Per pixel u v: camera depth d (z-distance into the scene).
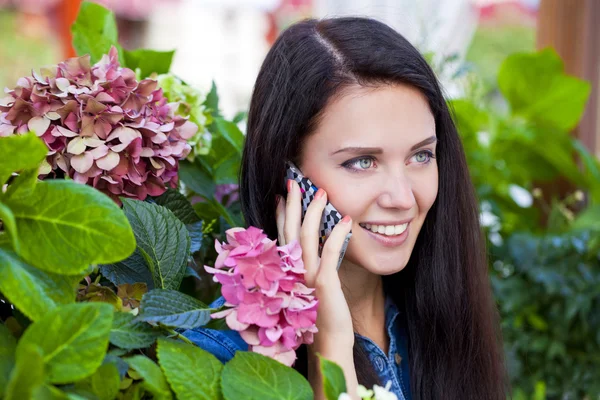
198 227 1.09
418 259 1.24
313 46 1.07
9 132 0.94
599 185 2.25
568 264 1.98
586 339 1.99
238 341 1.02
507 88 2.25
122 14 4.51
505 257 2.08
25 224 0.74
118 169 0.95
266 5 4.62
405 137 1.02
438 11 2.36
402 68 1.02
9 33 4.33
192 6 4.75
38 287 0.72
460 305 1.23
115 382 0.72
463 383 1.23
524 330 2.04
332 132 1.03
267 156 1.10
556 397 2.04
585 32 2.39
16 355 0.67
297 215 1.05
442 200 1.21
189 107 1.23
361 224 1.05
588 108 2.43
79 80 0.98
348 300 1.20
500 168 2.30
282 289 0.81
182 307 0.84
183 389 0.75
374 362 1.17
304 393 0.78
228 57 4.79
